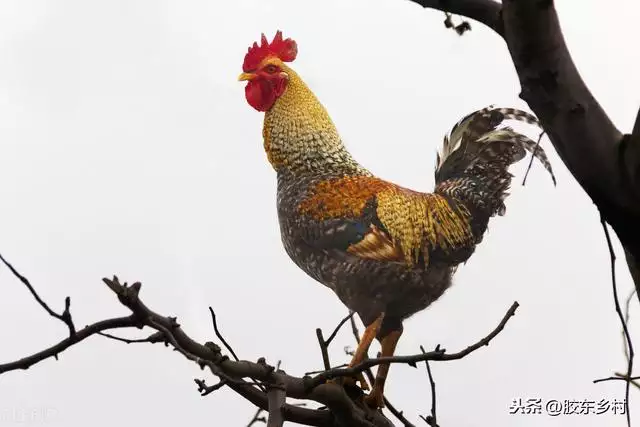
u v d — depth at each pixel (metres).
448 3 13.06
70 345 14.26
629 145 11.82
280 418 17.19
